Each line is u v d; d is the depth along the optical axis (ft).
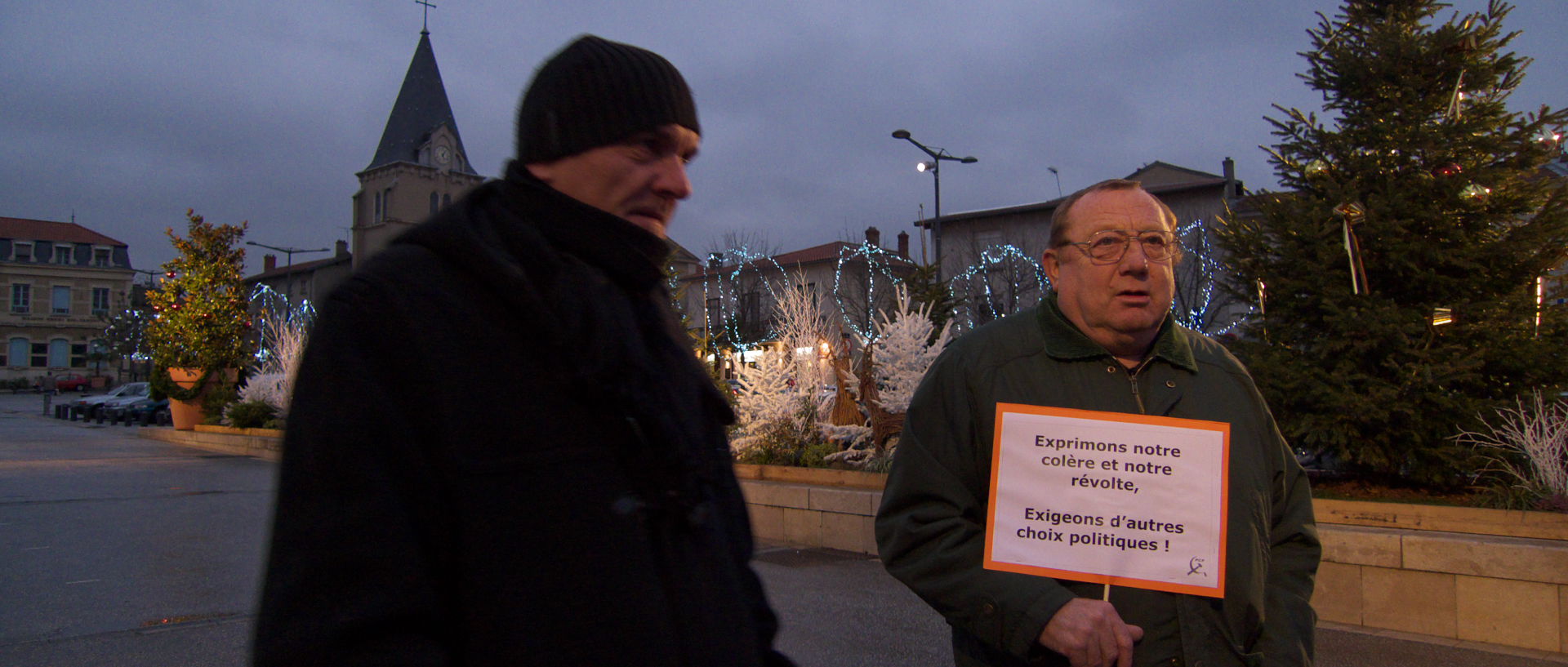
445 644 3.54
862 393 28.89
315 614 3.23
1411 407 20.56
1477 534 17.94
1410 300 22.30
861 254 106.01
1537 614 16.20
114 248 276.62
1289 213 23.07
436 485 3.52
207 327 75.31
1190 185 106.42
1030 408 7.07
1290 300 22.91
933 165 75.72
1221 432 6.91
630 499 3.79
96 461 52.80
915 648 16.75
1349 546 18.16
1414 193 21.89
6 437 76.69
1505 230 22.08
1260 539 7.03
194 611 18.53
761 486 28.04
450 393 3.55
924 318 29.43
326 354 3.49
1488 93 22.77
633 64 4.39
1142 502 6.85
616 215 4.35
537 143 4.31
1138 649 6.77
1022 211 118.62
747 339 92.02
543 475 3.60
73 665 15.11
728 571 4.35
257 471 47.57
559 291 3.88
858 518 25.29
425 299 3.65
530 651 3.47
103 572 22.20
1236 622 6.81
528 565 3.51
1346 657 16.02
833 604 19.81
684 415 4.40
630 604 3.62
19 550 24.89
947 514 7.22
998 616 6.67
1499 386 21.66
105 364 267.18
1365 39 23.12
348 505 3.31
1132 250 7.14
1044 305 7.84
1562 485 18.89
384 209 216.95
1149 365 7.48
